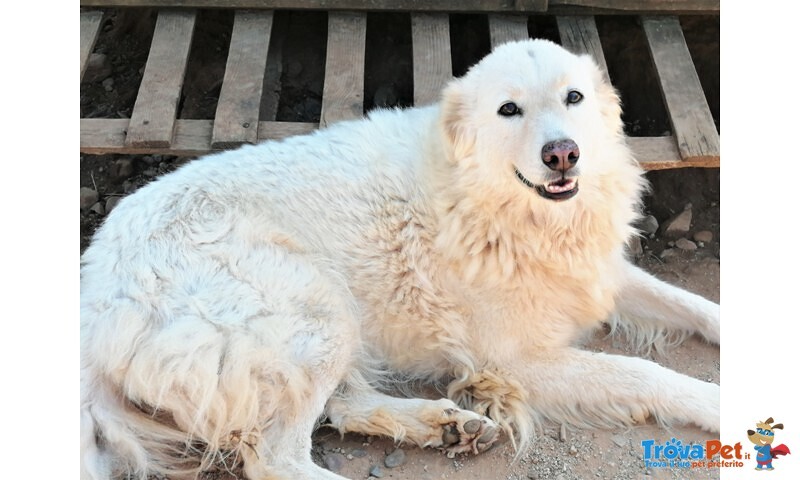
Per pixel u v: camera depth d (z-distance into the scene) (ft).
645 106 15.62
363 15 15.34
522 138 12.74
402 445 13.05
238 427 12.80
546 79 12.75
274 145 13.66
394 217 13.29
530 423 13.12
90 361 12.76
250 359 12.77
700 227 14.87
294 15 16.05
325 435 13.21
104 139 14.42
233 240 13.07
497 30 15.23
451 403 13.00
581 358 13.25
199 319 12.78
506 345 13.29
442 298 13.28
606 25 15.72
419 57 15.01
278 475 12.73
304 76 15.87
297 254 13.20
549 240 13.11
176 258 12.95
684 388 13.05
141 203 13.26
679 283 14.37
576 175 12.63
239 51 15.05
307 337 12.95
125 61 16.05
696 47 15.67
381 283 13.30
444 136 13.10
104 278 12.94
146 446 12.84
